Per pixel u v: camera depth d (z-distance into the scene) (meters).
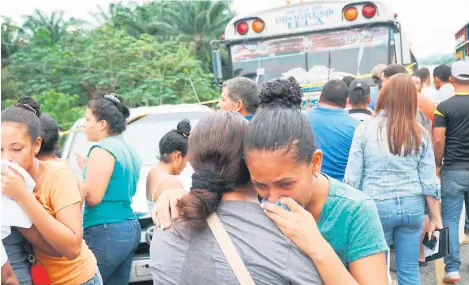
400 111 3.44
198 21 39.44
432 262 5.36
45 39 31.72
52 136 3.07
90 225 3.46
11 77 28.39
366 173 3.61
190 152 1.83
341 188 1.85
